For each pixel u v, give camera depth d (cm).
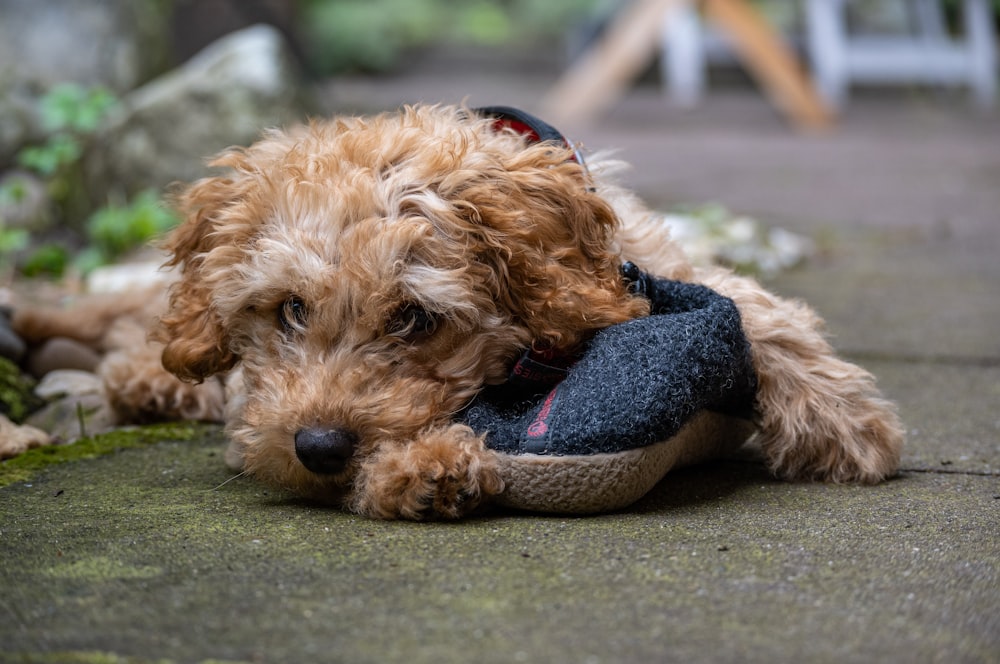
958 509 102
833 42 448
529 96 482
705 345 101
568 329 103
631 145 370
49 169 199
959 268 203
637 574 90
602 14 509
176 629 83
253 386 106
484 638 82
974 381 138
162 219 207
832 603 86
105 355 140
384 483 97
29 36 244
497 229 102
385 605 85
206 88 227
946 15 502
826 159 340
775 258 204
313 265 99
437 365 102
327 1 627
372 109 395
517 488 99
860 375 111
